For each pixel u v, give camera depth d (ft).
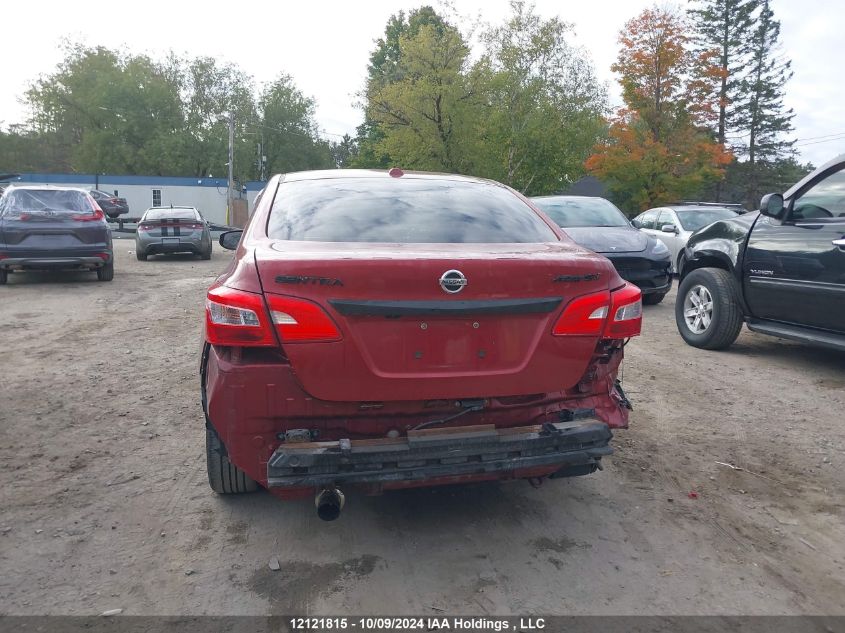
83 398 17.72
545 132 101.96
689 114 111.04
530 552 10.61
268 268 9.12
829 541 11.08
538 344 9.82
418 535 11.10
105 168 194.49
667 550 10.71
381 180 12.94
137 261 56.75
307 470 9.16
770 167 168.45
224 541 10.84
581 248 11.32
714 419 16.57
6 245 35.83
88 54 203.00
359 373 9.20
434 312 9.26
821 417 16.75
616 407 10.76
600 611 9.14
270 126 205.67
